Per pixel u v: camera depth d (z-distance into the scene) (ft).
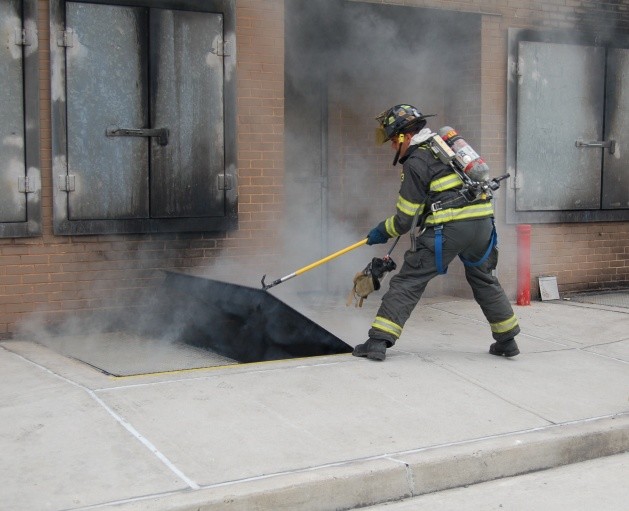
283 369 18.51
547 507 13.51
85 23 22.22
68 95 22.15
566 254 30.09
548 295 29.30
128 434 14.74
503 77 28.45
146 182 23.17
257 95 24.67
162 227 23.45
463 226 18.83
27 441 14.37
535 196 29.09
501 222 28.66
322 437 14.97
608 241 30.96
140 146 23.03
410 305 19.38
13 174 21.61
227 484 12.97
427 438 15.15
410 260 19.26
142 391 16.84
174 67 23.32
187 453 14.08
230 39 23.95
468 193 18.81
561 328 24.34
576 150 29.71
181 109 23.49
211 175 23.99
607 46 30.01
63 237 22.48
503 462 14.84
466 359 20.04
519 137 28.68
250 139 24.66
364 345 19.62
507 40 28.35
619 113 30.37
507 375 18.93
